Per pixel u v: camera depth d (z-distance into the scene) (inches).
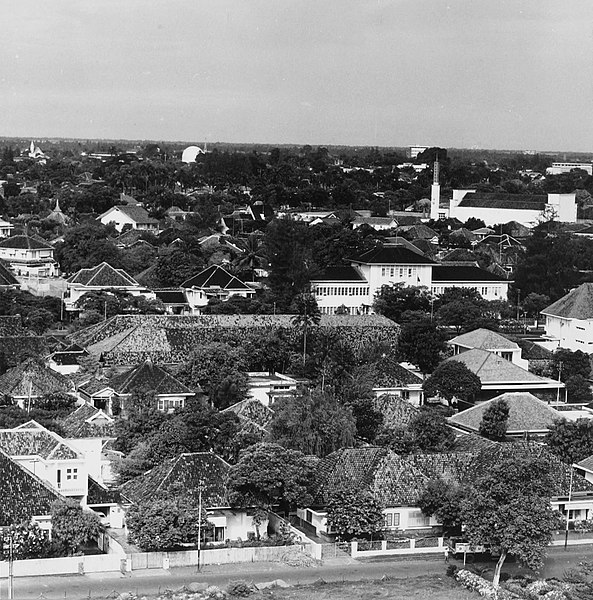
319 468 6441.9
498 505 5753.0
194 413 6929.1
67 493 6067.9
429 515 6225.4
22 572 5433.1
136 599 5152.6
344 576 5664.4
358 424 7544.3
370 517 6053.2
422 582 5615.2
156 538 5728.3
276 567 5748.0
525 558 5634.8
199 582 5482.3
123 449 6963.6
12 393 7795.3
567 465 6963.6
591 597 5462.6
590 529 6525.6
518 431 7760.8
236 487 6038.4
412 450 7130.9
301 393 7696.9
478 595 5462.6
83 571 5526.6
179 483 6092.5
